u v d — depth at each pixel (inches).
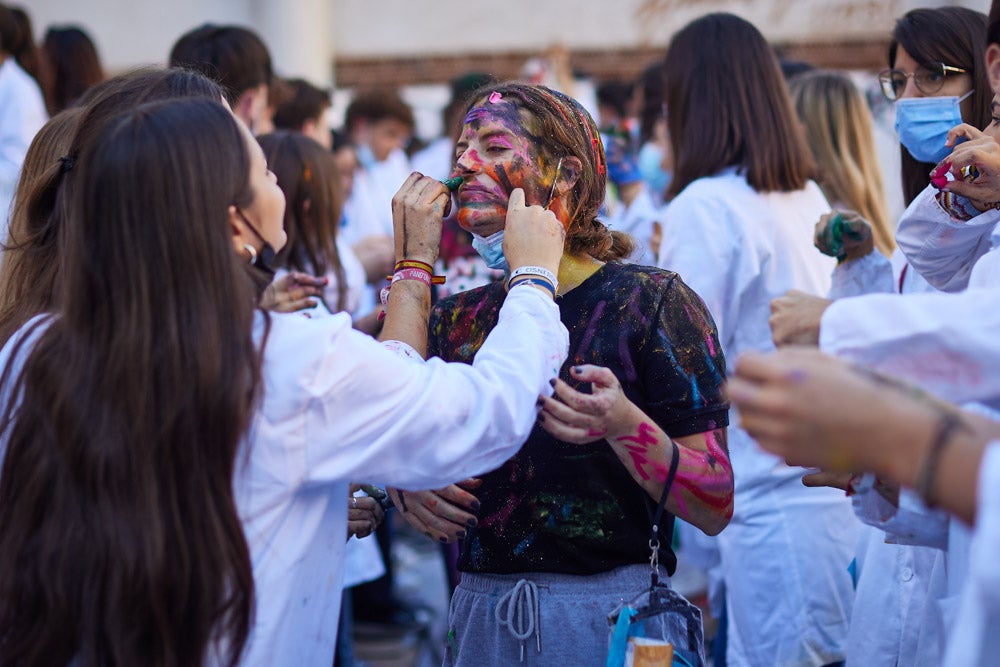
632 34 348.2
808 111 132.6
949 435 43.2
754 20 265.0
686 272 110.4
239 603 59.1
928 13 99.9
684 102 117.3
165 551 58.0
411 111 265.3
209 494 58.6
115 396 58.6
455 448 62.4
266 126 145.5
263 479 60.6
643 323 73.4
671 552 77.1
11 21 165.8
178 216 59.5
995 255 67.3
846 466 45.3
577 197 77.2
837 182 132.0
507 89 77.7
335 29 365.1
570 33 354.0
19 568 59.7
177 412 58.4
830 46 256.2
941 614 64.7
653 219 170.9
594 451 72.6
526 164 75.1
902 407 44.2
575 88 286.4
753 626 110.0
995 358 50.4
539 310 66.9
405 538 225.9
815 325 57.1
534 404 64.6
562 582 72.7
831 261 116.7
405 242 75.7
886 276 91.9
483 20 360.2
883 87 105.7
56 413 59.1
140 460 58.3
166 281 59.1
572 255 78.0
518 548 73.3
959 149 76.9
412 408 61.9
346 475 61.6
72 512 58.9
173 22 354.6
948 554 66.9
